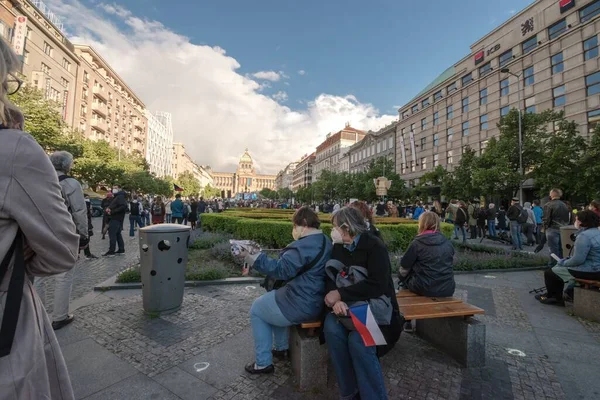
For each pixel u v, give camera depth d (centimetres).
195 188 9156
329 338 244
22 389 97
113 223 869
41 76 3597
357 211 273
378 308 242
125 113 6644
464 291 578
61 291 378
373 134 5962
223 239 995
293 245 272
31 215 102
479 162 2308
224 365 299
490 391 268
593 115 2417
